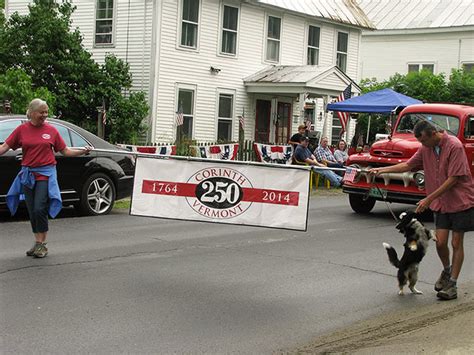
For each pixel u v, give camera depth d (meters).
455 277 7.14
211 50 23.45
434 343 5.50
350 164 13.86
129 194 12.52
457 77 29.94
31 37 20.03
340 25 28.56
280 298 6.93
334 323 6.15
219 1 23.56
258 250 9.43
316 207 15.16
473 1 36.50
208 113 23.56
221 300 6.73
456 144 6.89
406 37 35.97
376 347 5.43
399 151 13.12
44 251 8.30
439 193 6.89
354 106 20.14
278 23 25.95
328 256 9.23
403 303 6.95
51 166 8.22
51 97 17.08
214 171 7.28
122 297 6.64
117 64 20.67
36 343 5.24
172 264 8.23
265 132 25.86
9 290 6.72
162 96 22.00
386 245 7.36
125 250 8.95
